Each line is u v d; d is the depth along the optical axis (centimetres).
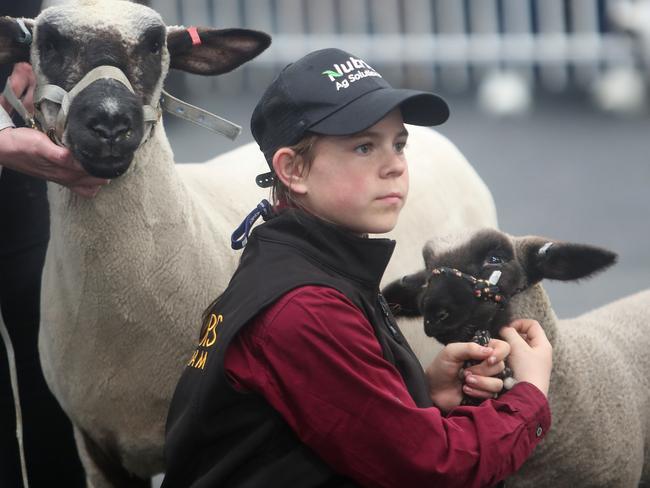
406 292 746
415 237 967
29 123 763
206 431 600
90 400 788
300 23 3522
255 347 588
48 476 906
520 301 745
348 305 595
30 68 779
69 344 779
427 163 1036
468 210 1054
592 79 3494
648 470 872
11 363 806
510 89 3378
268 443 599
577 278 745
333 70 617
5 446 844
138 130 693
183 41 770
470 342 674
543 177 2356
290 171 625
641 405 849
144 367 773
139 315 756
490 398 655
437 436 588
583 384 783
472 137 2823
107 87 689
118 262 739
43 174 715
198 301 777
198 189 866
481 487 600
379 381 590
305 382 582
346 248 616
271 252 610
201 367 613
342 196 615
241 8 3494
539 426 621
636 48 3472
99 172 686
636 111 3180
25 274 875
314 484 595
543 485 793
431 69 3516
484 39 3506
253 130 651
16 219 861
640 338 884
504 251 715
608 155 2570
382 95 608
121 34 714
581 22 3491
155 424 794
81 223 733
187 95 3030
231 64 805
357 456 584
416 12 3503
